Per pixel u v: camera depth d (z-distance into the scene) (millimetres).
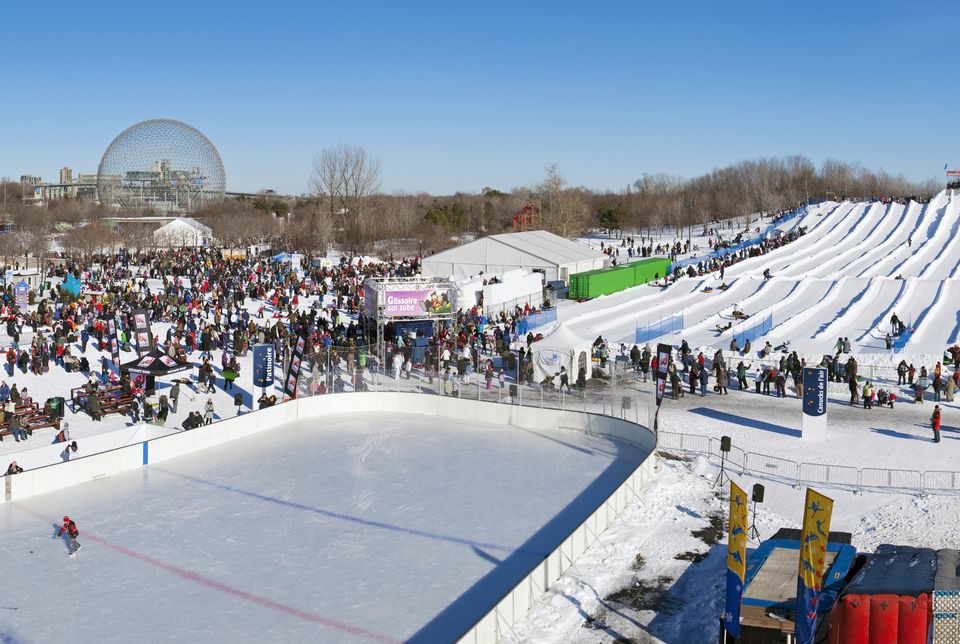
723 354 56969
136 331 48531
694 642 22359
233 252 110438
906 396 47469
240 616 23828
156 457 38062
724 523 30406
